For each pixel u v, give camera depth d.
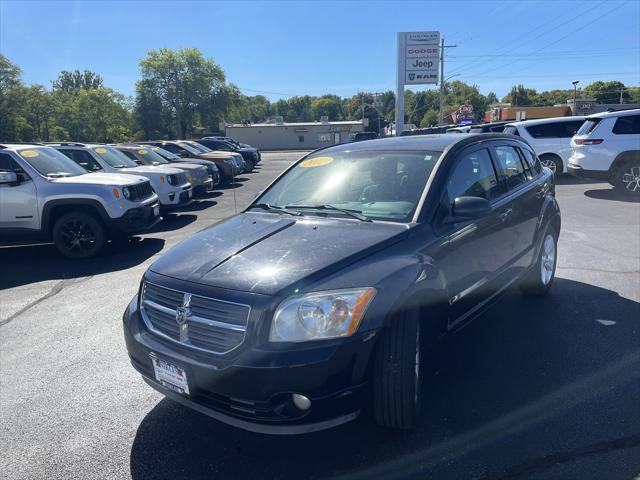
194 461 2.90
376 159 4.07
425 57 37.88
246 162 26.91
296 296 2.63
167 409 3.49
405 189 3.61
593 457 2.73
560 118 15.11
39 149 8.77
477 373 3.70
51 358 4.38
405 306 2.81
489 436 2.96
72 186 8.03
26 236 8.16
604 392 3.37
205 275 2.89
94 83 110.75
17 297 6.21
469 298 3.65
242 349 2.60
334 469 2.77
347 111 142.88
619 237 7.72
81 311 5.57
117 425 3.30
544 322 4.58
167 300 2.95
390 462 2.79
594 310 4.82
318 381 2.52
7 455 3.03
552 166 14.92
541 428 3.01
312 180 4.21
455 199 3.42
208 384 2.65
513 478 2.61
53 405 3.59
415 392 2.86
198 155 19.64
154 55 71.56
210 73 73.06
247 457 2.91
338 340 2.57
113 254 8.39
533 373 3.67
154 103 71.88
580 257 6.69
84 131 71.19
